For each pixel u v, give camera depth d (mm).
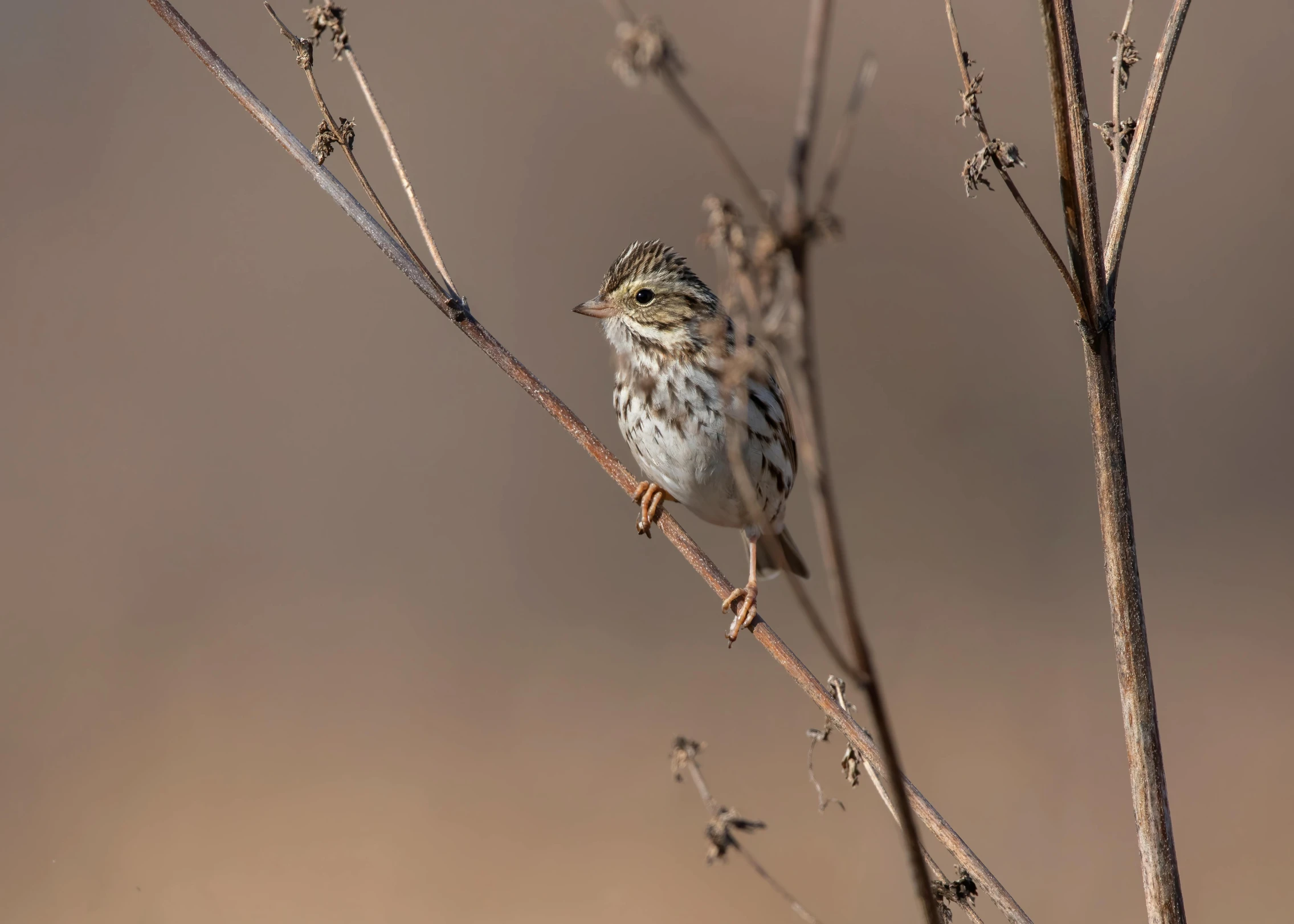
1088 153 3826
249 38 21156
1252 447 17812
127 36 20953
